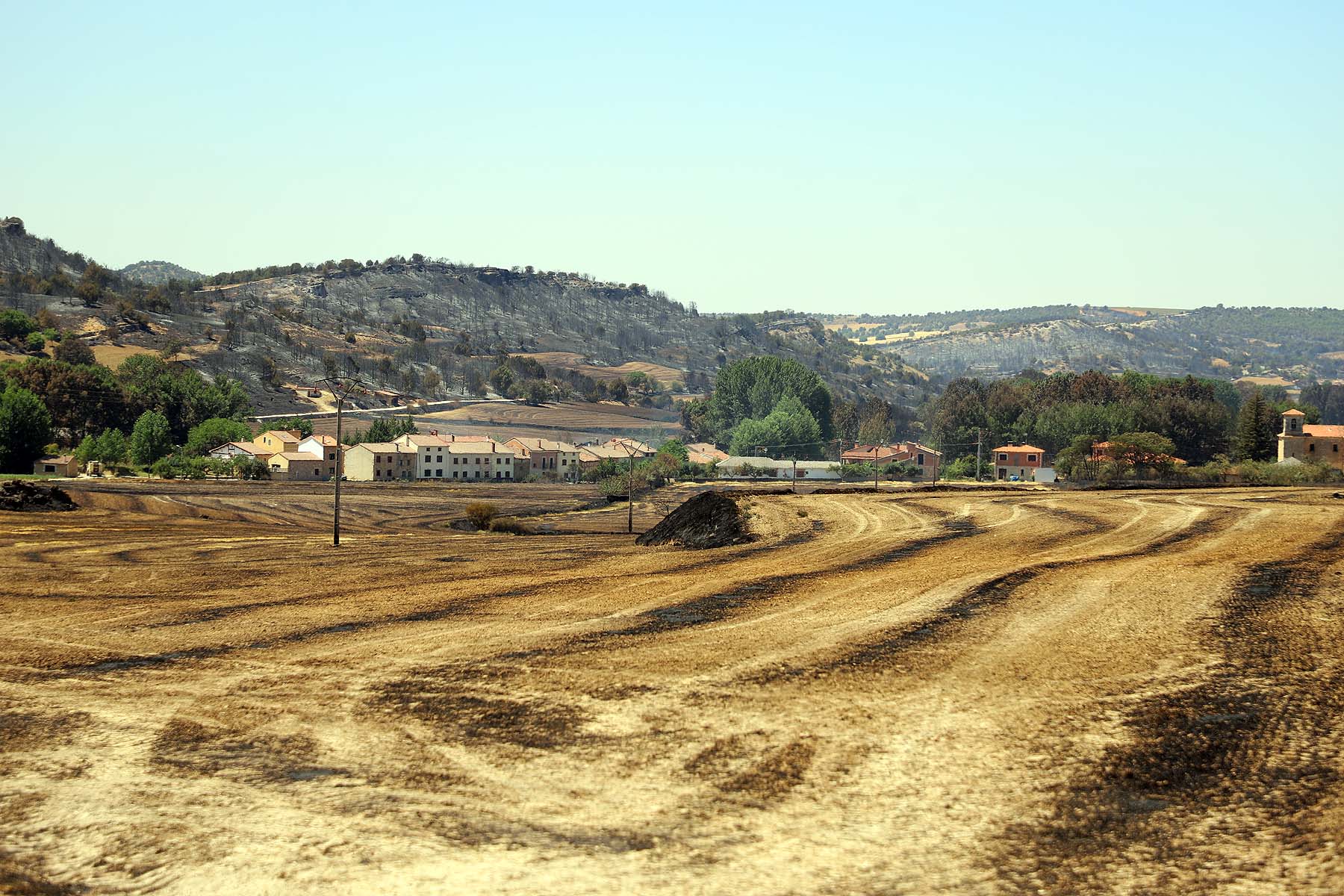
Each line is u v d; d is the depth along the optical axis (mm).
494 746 15711
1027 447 180750
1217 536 41969
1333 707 16953
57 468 140000
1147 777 14156
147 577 36438
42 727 17031
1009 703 17562
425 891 11133
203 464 149500
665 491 136375
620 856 11875
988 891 11016
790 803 13375
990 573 31766
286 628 25344
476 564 40375
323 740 16156
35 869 11836
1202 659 20203
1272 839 12188
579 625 25078
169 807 13523
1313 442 142375
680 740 15828
